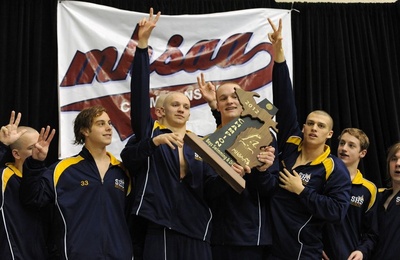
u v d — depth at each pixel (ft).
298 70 16.97
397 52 17.54
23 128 12.20
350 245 12.57
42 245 11.59
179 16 16.47
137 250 11.32
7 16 16.20
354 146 13.16
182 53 16.30
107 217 10.80
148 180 10.93
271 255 11.44
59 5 16.12
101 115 11.33
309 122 11.81
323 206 11.02
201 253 10.86
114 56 16.06
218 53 16.42
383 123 17.04
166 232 10.77
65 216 10.68
